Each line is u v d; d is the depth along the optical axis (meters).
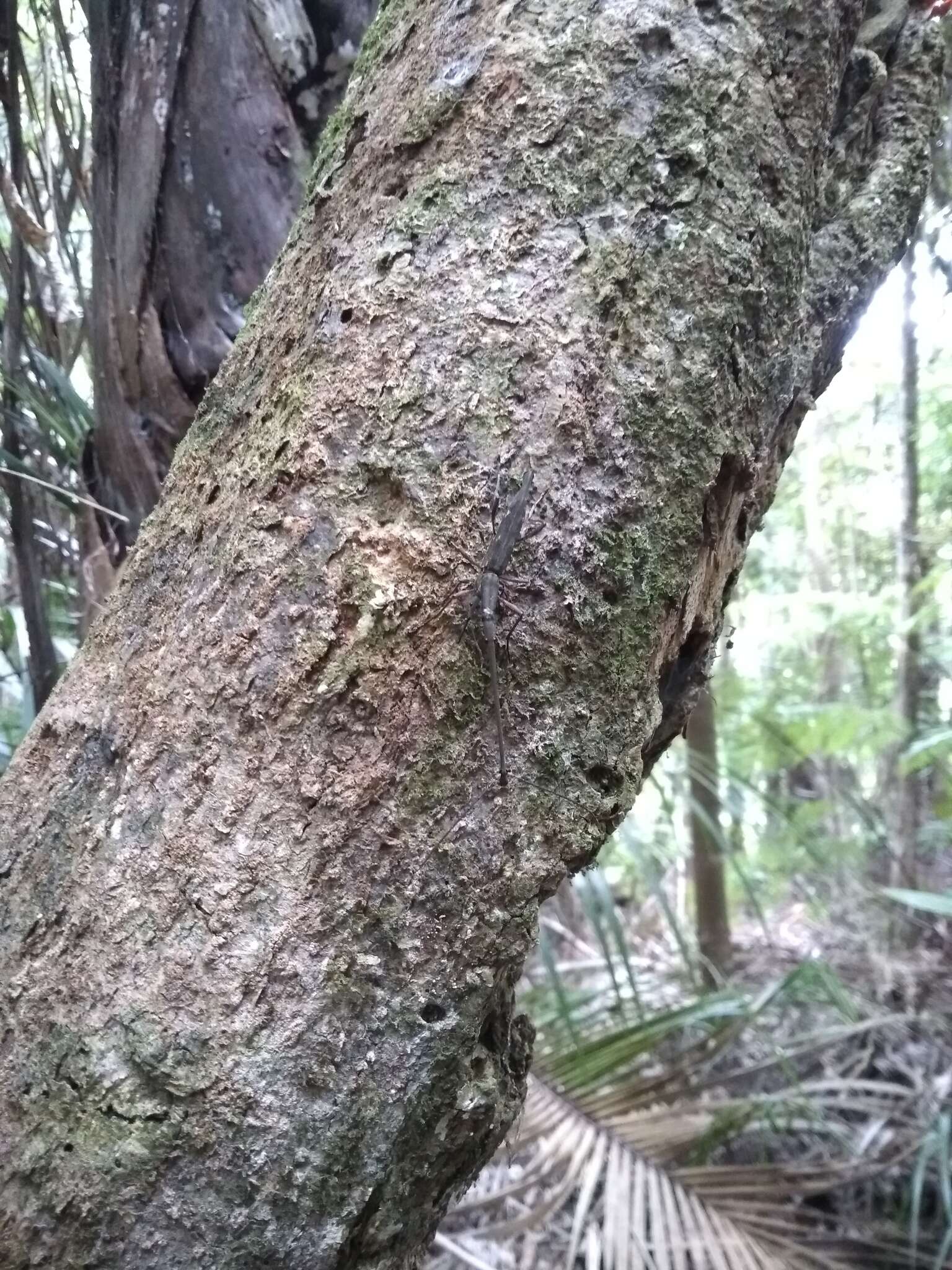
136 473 0.41
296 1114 0.22
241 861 0.23
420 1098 0.23
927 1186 0.64
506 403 0.23
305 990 0.22
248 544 0.24
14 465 0.44
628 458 0.24
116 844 0.23
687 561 0.25
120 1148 0.22
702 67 0.24
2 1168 0.22
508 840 0.23
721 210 0.25
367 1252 0.24
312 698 0.23
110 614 0.26
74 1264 0.22
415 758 0.23
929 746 0.85
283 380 0.25
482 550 0.23
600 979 0.89
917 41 0.32
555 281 0.24
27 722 0.50
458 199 0.24
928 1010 0.81
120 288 0.39
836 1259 0.57
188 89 0.37
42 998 0.23
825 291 0.30
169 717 0.24
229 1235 0.22
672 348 0.24
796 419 0.31
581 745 0.24
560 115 0.24
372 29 0.28
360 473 0.23
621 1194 0.52
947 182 0.74
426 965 0.23
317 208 0.27
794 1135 0.69
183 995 0.22
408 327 0.24
